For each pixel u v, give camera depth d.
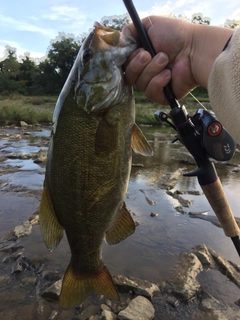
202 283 0.56
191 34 0.29
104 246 0.67
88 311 0.48
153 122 3.36
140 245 0.68
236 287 0.55
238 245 0.38
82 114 0.29
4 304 0.49
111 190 0.31
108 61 0.29
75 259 0.34
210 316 0.48
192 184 1.14
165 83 0.29
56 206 0.32
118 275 0.56
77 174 0.30
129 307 0.48
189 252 0.65
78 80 0.30
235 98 0.22
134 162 1.49
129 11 0.28
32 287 0.53
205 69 0.28
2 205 0.90
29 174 1.23
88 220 0.32
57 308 0.48
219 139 0.33
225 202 0.37
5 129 2.87
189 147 0.35
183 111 0.33
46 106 6.04
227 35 0.28
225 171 1.34
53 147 0.31
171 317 0.47
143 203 0.93
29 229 0.73
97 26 0.30
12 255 0.63
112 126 0.30
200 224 0.79
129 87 0.30
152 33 0.30
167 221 0.81
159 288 0.54
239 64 0.22
